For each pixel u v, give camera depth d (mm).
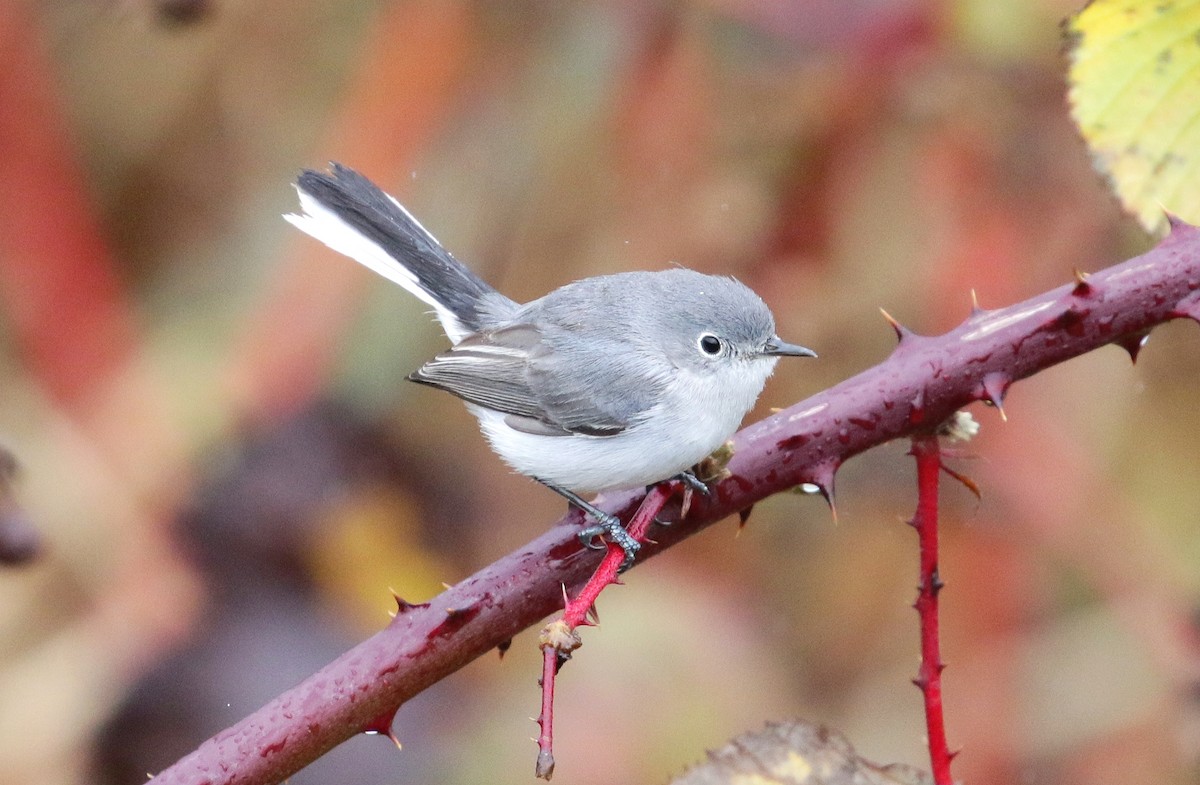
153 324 11320
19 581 9992
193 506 10539
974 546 11164
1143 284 5805
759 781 5410
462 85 11219
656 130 10812
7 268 11008
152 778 5461
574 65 11078
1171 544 10961
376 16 11484
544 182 11000
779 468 6047
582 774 10227
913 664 11367
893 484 11727
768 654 11234
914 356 5961
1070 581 11211
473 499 11422
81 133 11633
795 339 10719
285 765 5566
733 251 10672
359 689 5613
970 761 10766
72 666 9883
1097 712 10695
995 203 10641
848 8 10719
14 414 10719
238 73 11844
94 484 10469
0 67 11094
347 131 11227
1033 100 10578
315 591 10469
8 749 9570
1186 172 6703
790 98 10695
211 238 11758
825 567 11734
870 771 5449
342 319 11133
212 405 10805
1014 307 5973
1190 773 10500
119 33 11570
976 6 10578
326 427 10945
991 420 11195
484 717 10508
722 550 11734
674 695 10633
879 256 10633
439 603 5816
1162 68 6656
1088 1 6641
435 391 11406
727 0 10789
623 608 11023
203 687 9852
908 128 10625
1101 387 11367
